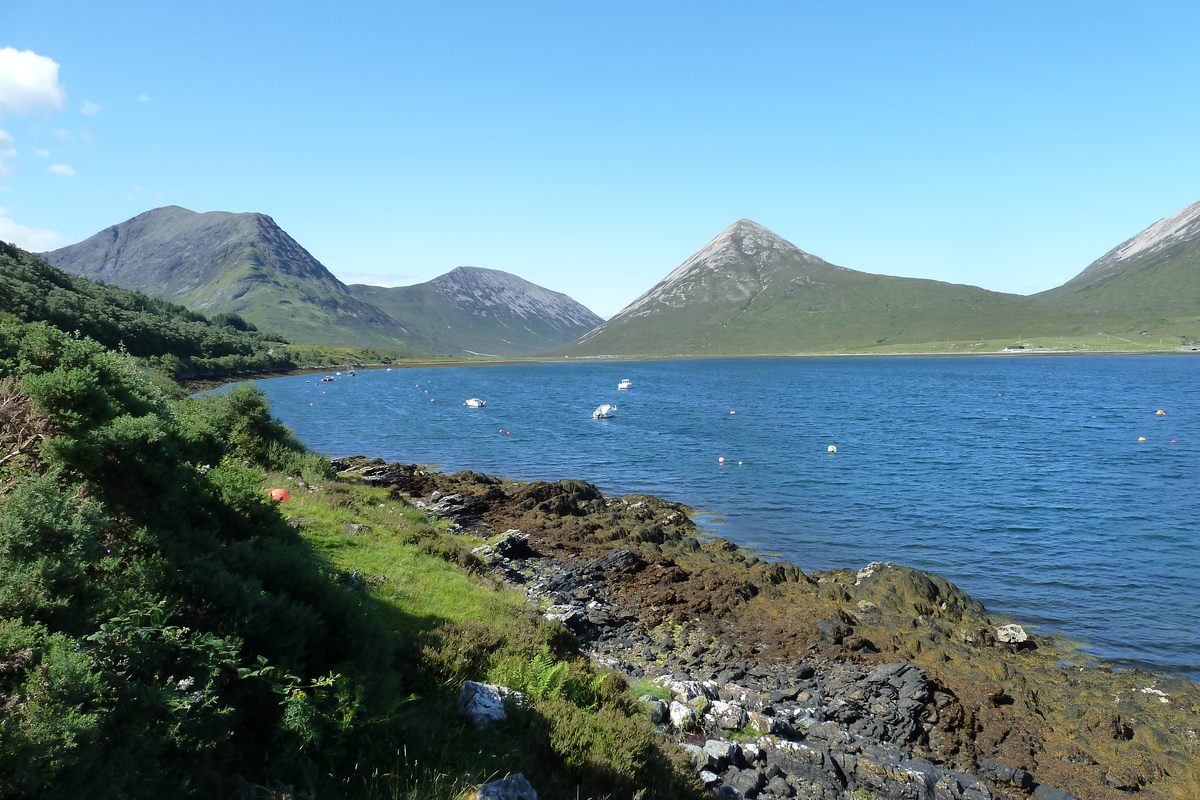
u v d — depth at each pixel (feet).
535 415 333.42
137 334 457.68
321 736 23.17
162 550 30.60
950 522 124.26
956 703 53.62
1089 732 52.16
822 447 221.66
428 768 24.47
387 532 70.49
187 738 20.38
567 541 96.99
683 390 532.73
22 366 40.45
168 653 23.76
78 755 16.97
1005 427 276.41
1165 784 46.32
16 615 20.76
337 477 107.76
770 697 53.16
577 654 49.98
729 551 99.86
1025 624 76.43
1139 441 231.30
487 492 119.14
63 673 18.25
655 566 85.76
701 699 46.62
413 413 338.34
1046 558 102.47
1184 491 151.33
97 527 26.55
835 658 61.98
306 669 27.63
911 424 290.35
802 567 98.17
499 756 26.71
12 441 35.58
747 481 163.84
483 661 37.93
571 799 26.05
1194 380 540.11
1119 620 77.71
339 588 34.09
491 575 70.79
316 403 393.91
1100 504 139.03
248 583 29.14
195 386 438.81
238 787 20.47
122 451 33.88
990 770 46.55
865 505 138.41
